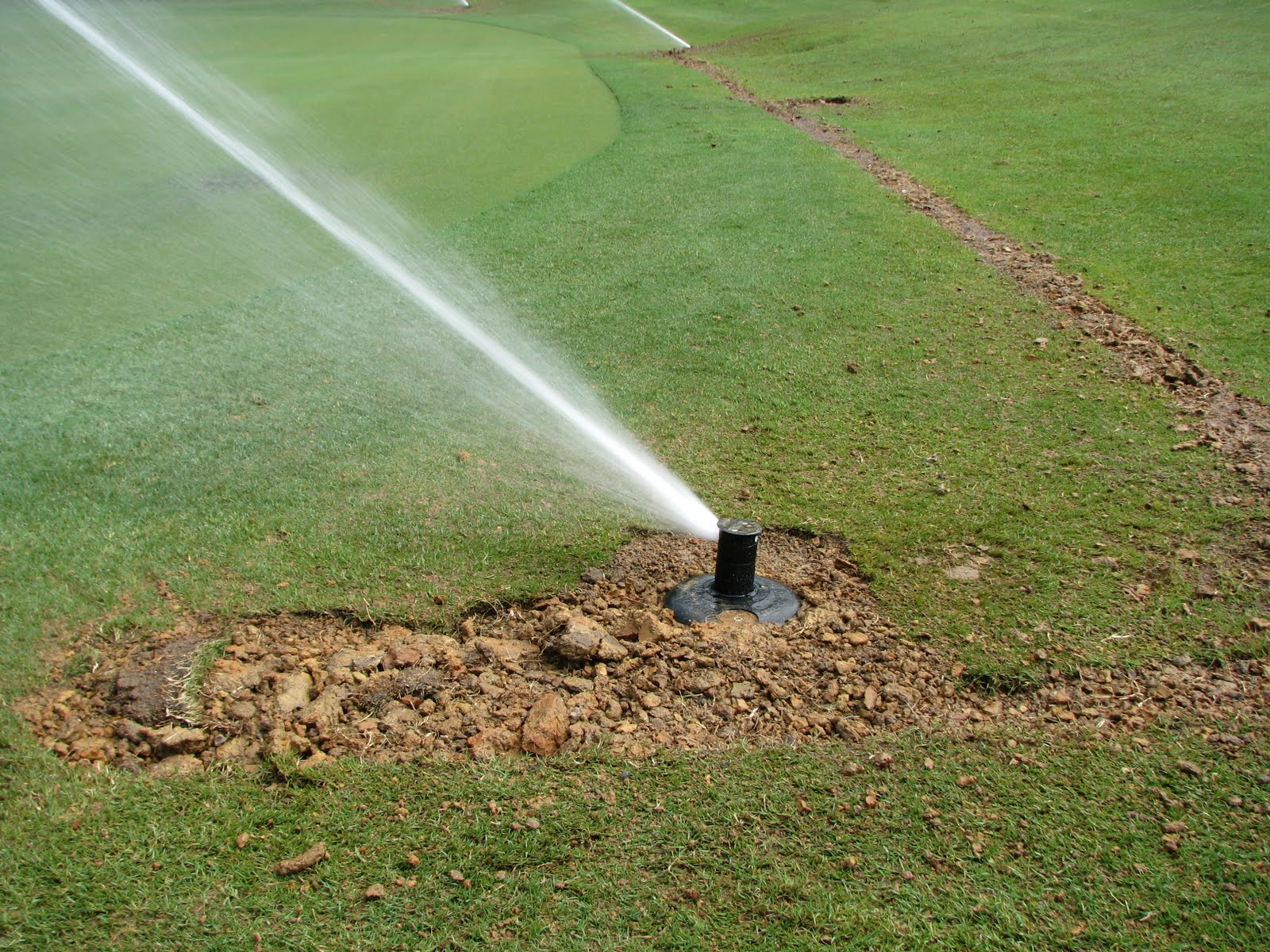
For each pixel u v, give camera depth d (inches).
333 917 113.7
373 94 767.1
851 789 132.2
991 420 241.4
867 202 436.8
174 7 1582.2
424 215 436.8
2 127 659.4
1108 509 201.5
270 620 166.1
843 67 811.4
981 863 121.3
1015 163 491.8
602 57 958.4
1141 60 705.6
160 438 233.6
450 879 118.5
